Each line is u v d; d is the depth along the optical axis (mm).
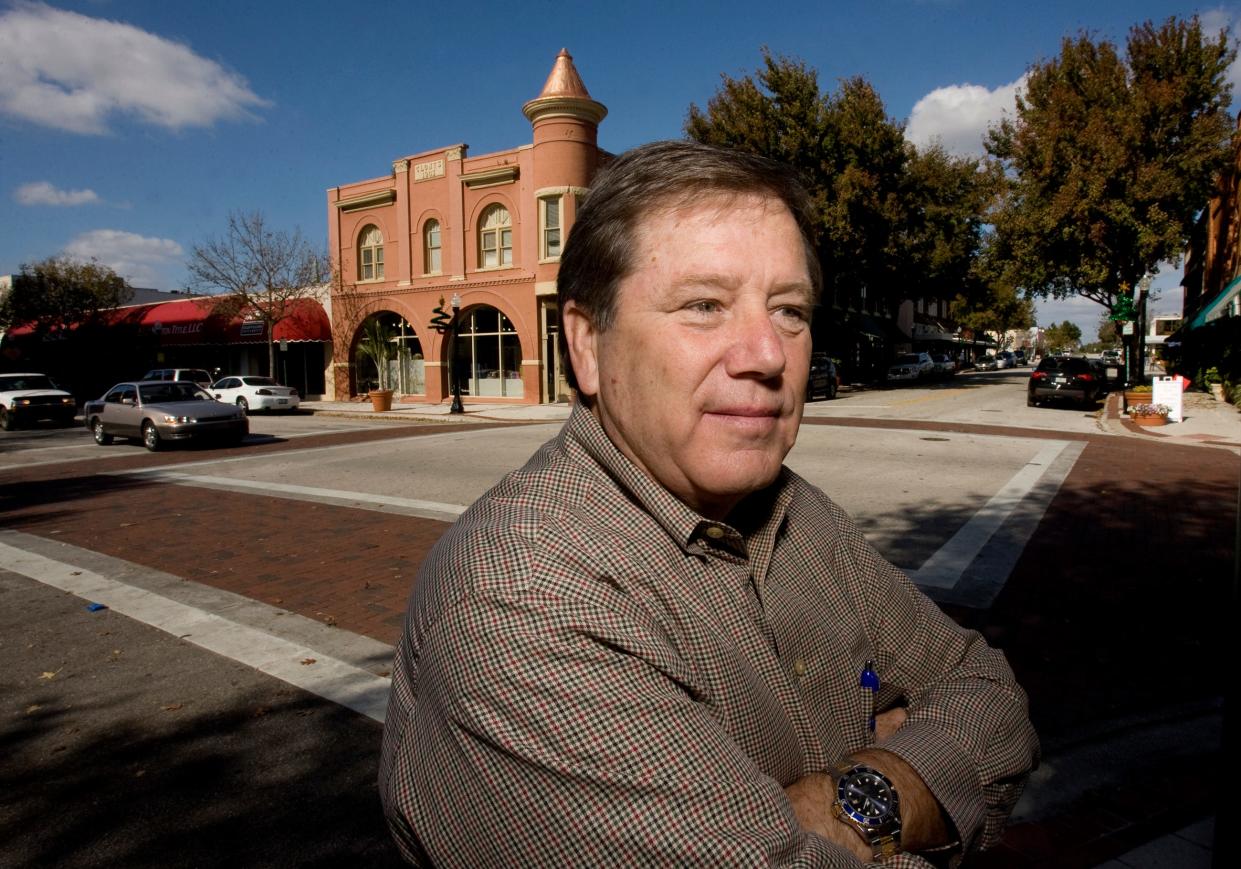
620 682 814
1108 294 28125
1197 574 5520
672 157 1071
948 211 33594
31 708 3807
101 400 16609
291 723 3627
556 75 23953
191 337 33625
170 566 6324
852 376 40250
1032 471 10156
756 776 829
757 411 1032
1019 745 1225
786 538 1204
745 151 1104
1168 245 23953
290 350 32750
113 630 4852
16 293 38219
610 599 881
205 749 3402
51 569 6324
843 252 27938
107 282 39219
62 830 2840
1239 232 24422
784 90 26406
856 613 1270
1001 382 37750
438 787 858
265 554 6629
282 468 12000
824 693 1131
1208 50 23328
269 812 2943
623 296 1067
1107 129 24359
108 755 3361
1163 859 2473
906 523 7199
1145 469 10289
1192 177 23672
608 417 1116
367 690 3955
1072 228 25234
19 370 41188
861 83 26781
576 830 764
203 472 11844
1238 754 1703
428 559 1044
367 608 5191
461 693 823
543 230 24500
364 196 28828
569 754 773
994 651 1392
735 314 1043
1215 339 24359
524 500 998
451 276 26984
